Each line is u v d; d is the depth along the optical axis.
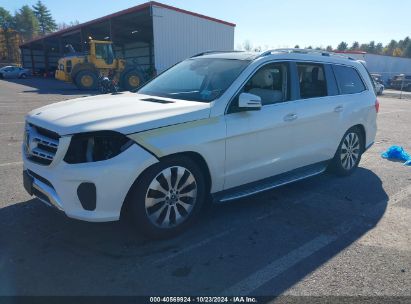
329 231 3.99
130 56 41.97
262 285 2.99
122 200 3.27
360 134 6.05
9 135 8.30
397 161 7.15
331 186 5.50
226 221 4.16
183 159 3.61
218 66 4.56
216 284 2.99
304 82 4.94
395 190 5.39
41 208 4.27
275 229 4.00
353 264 3.35
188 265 3.25
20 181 5.18
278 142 4.46
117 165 3.17
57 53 53.22
